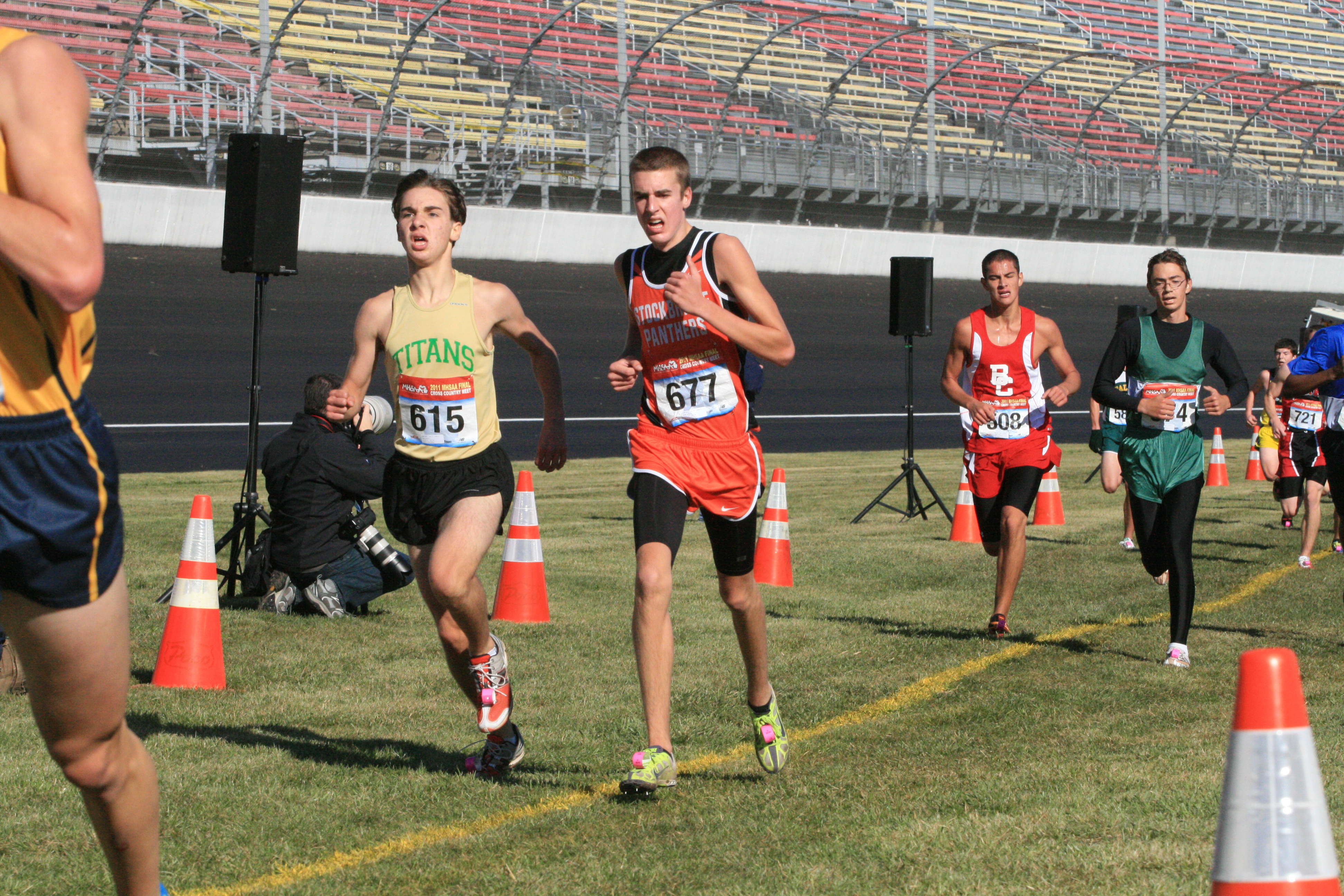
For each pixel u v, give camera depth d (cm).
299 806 719
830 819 688
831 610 1388
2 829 679
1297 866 322
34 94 369
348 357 4450
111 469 416
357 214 5500
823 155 6581
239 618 1312
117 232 5069
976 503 1281
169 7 5572
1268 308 7244
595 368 4772
